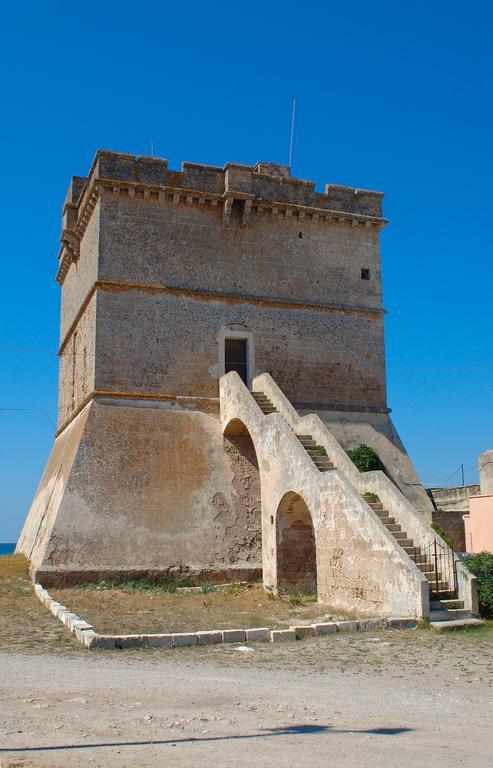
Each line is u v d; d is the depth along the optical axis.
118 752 7.01
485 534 24.03
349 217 31.70
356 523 18.39
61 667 11.57
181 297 28.42
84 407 28.20
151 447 26.08
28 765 6.53
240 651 13.16
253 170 31.34
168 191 28.69
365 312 31.55
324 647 13.52
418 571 16.23
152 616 17.30
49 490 29.75
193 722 8.24
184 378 27.81
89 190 28.73
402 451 30.55
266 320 29.69
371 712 8.84
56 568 22.44
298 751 7.09
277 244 30.52
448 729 8.10
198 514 25.14
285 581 22.33
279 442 22.77
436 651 13.13
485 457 26.02
